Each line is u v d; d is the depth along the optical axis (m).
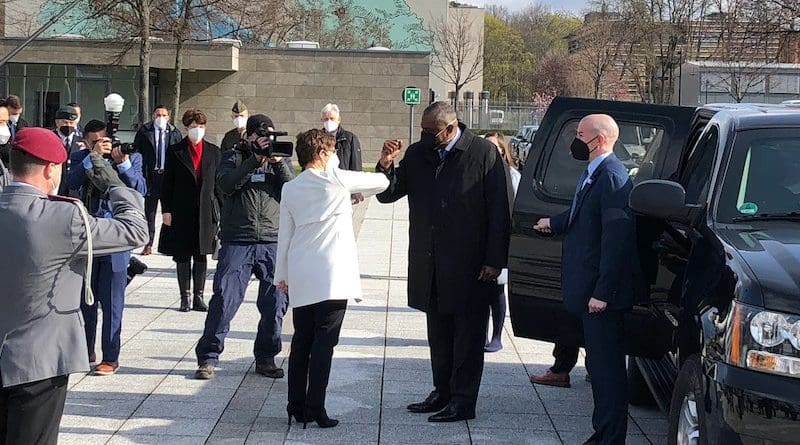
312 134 6.34
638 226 5.87
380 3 61.41
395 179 6.71
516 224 6.43
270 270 7.46
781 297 4.17
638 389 7.05
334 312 6.27
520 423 6.55
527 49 89.25
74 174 7.48
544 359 8.38
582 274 5.62
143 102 28.17
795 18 23.42
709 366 4.39
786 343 4.08
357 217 19.41
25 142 4.16
